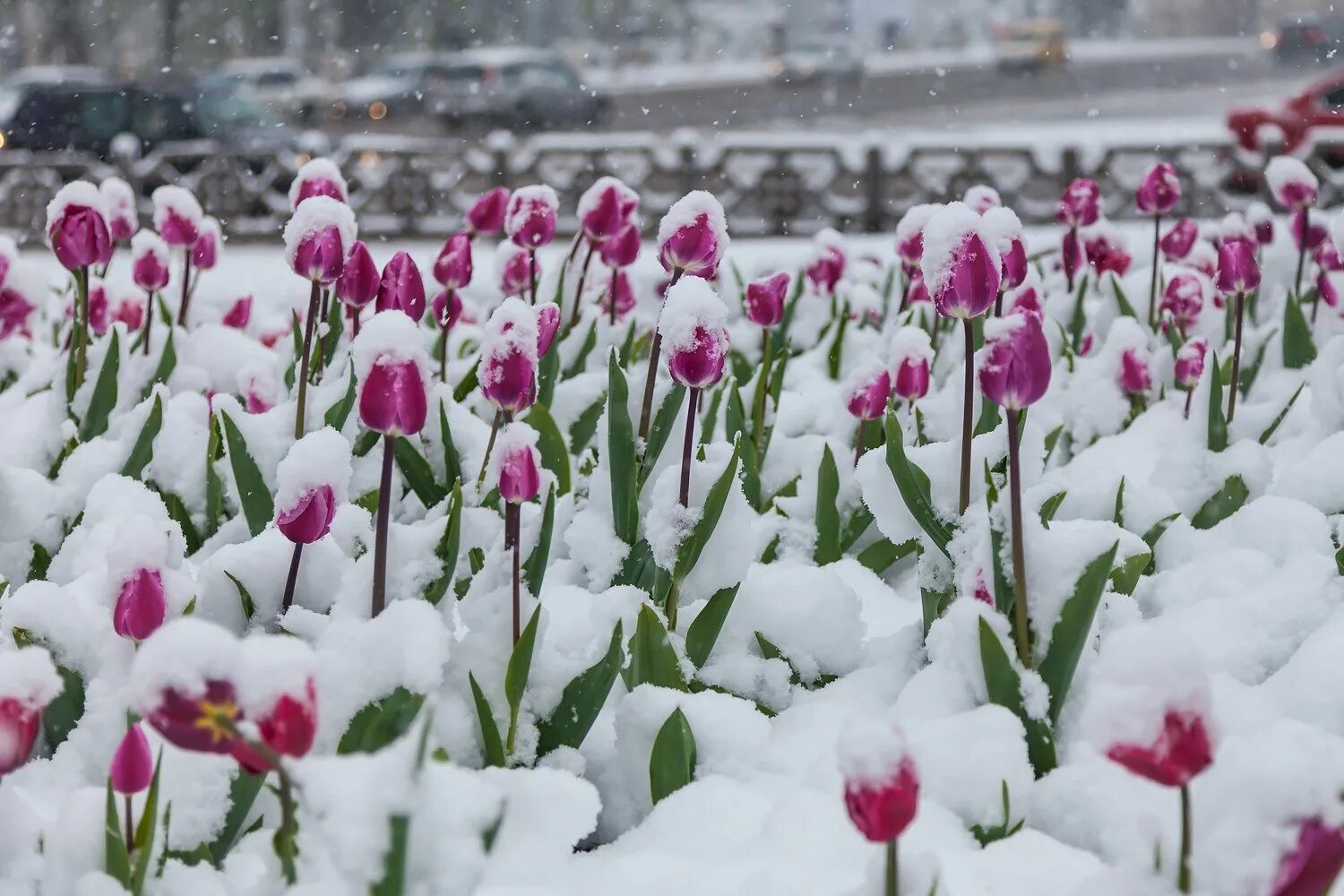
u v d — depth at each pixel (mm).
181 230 3324
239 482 2227
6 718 1202
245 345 3551
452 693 1761
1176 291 3670
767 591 2188
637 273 4625
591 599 2146
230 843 1572
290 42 53375
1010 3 83250
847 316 4000
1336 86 18312
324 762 1087
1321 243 3908
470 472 2496
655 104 37375
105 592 1992
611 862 1619
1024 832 1628
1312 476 2539
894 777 1068
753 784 1831
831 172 15281
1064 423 3336
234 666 1033
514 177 15766
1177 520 2549
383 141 15820
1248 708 1894
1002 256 2365
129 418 2547
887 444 1979
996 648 1716
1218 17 76750
